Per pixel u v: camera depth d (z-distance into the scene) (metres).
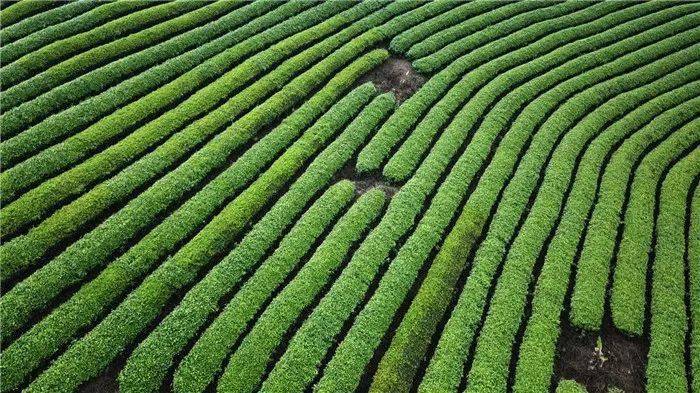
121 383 19.41
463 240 25.33
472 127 31.61
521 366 21.11
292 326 22.05
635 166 30.41
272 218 25.25
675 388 21.05
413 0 40.16
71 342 20.55
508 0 41.34
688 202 28.75
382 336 21.94
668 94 34.44
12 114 27.81
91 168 26.08
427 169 28.42
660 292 24.09
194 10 37.34
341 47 35.81
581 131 31.52
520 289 23.61
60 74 30.59
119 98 29.89
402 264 24.11
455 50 36.41
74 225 23.88
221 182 26.44
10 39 33.03
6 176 25.03
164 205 25.33
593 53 37.31
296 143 28.91
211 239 24.02
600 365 21.73
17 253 22.41
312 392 20.22
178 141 28.03
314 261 23.80
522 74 35.09
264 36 35.38
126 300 21.58
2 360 19.44
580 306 23.20
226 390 19.66
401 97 33.12
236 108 30.36
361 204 26.25
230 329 21.23
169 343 20.58
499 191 28.09
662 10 42.03
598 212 27.23
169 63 32.25
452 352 21.36
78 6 35.66
